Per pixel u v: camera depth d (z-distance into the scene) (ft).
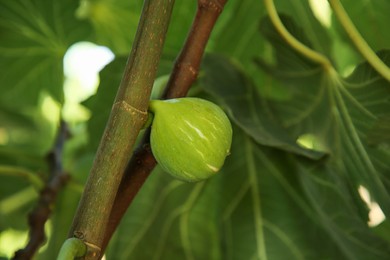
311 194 2.05
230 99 2.03
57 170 2.47
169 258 2.26
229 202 2.22
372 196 1.89
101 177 1.34
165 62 2.16
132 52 1.37
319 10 2.47
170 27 2.35
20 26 2.55
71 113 3.02
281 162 2.18
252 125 1.96
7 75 2.65
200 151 1.46
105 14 2.53
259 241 2.19
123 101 1.36
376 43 2.31
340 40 2.41
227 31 2.34
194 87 2.17
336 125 1.93
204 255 2.26
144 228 2.27
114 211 1.50
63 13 2.52
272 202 2.20
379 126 1.60
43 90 2.69
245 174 2.21
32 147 2.99
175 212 2.26
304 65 1.94
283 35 1.84
